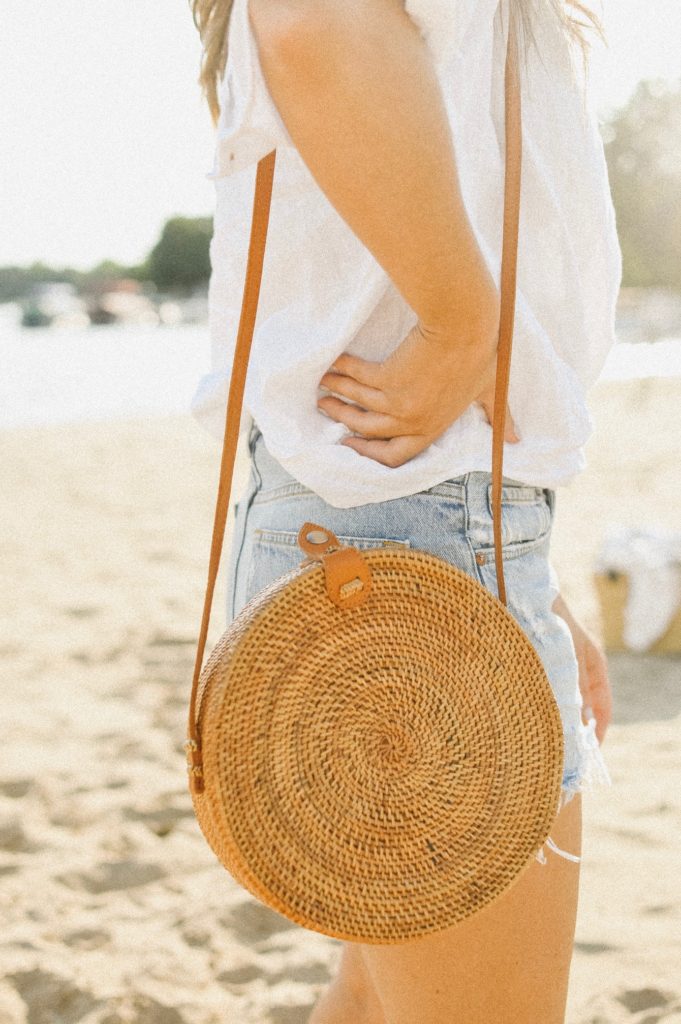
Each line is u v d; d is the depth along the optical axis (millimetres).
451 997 1159
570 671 1248
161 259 94125
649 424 13070
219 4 1309
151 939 2725
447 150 969
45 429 15430
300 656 1060
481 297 1028
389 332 1173
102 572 6746
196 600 5965
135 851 3199
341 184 972
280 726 1050
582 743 1286
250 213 1266
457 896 1091
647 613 4758
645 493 8539
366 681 1080
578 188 1252
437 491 1158
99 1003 2445
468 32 1147
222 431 1312
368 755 1082
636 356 17062
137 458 12258
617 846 3051
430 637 1101
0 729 4117
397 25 956
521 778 1123
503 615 1122
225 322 1306
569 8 1256
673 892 2781
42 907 2879
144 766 3770
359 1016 1548
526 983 1166
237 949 2674
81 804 3479
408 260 996
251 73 975
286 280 1194
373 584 1081
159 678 4656
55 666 4867
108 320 73125
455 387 1100
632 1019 2270
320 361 1159
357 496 1142
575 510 7969
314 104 946
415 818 1091
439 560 1100
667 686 4340
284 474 1215
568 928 1209
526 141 1195
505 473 1172
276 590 1067
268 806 1041
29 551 7438
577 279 1251
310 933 2748
